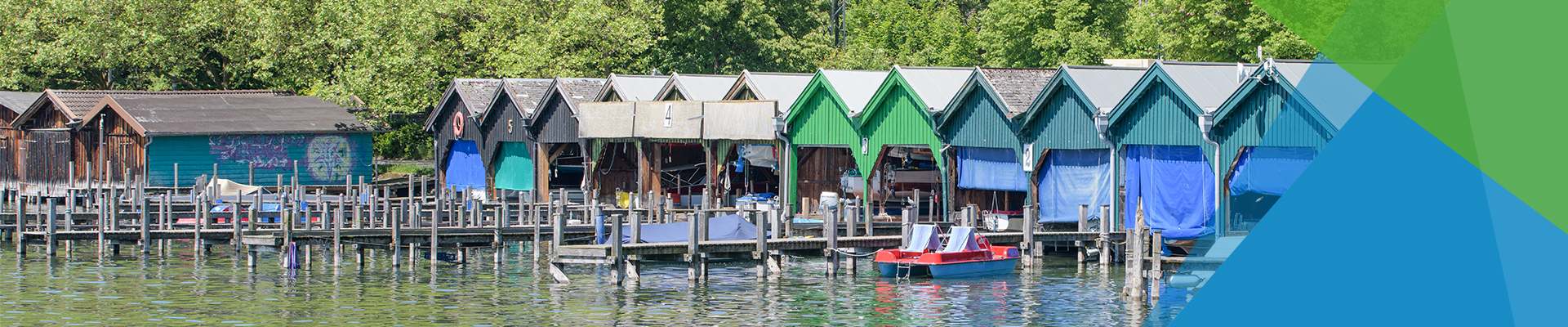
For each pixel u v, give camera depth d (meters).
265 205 53.12
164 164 64.25
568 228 43.72
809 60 86.00
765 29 83.25
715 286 35.56
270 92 73.62
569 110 57.53
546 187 59.22
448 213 53.38
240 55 79.38
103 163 66.00
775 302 32.59
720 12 80.56
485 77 69.44
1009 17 78.94
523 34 69.00
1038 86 45.97
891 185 53.12
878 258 38.22
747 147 55.16
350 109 71.38
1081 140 42.19
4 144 69.00
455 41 70.19
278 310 31.31
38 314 30.64
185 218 51.62
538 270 39.88
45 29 77.56
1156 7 65.19
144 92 69.12
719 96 54.78
